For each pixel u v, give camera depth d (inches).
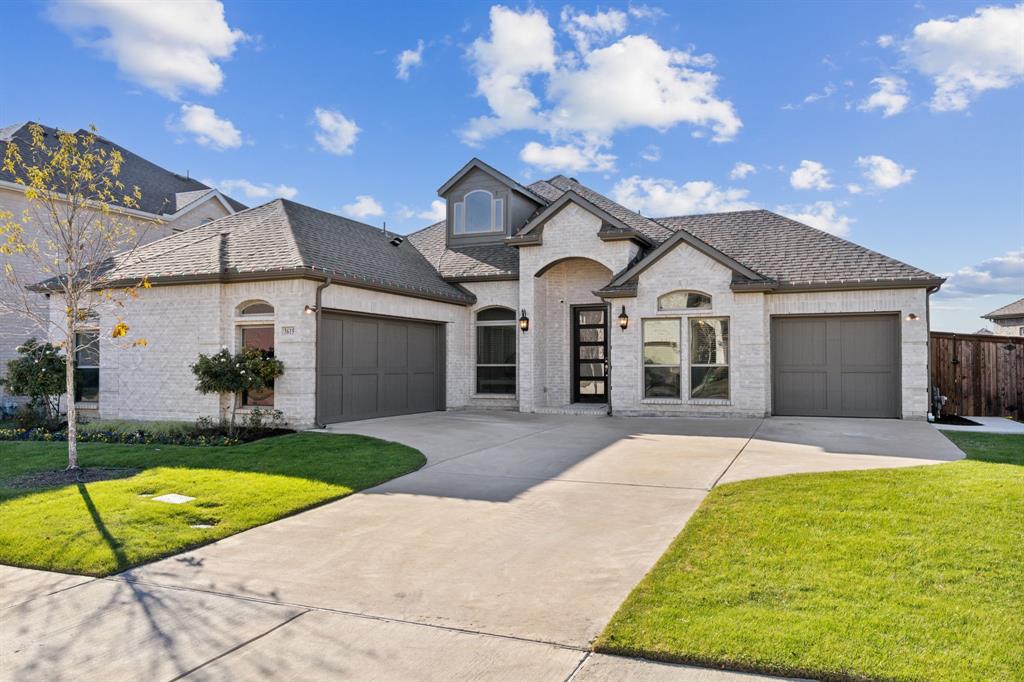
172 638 166.6
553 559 221.1
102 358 585.3
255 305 547.2
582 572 208.7
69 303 390.0
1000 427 542.9
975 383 642.2
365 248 673.6
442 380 717.9
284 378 525.7
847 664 141.1
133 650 160.1
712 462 381.4
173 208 941.2
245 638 165.9
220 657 156.1
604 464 381.7
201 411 544.7
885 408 597.6
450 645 160.4
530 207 825.5
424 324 695.1
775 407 627.2
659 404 633.6
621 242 672.4
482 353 750.5
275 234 588.4
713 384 623.2
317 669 149.6
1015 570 193.8
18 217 728.3
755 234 705.0
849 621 162.1
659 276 635.5
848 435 486.0
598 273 725.3
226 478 343.0
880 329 599.8
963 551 210.1
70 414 376.2
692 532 241.0
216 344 540.7
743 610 171.0
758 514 260.4
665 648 151.9
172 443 469.4
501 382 739.4
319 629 170.6
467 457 407.8
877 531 232.8
